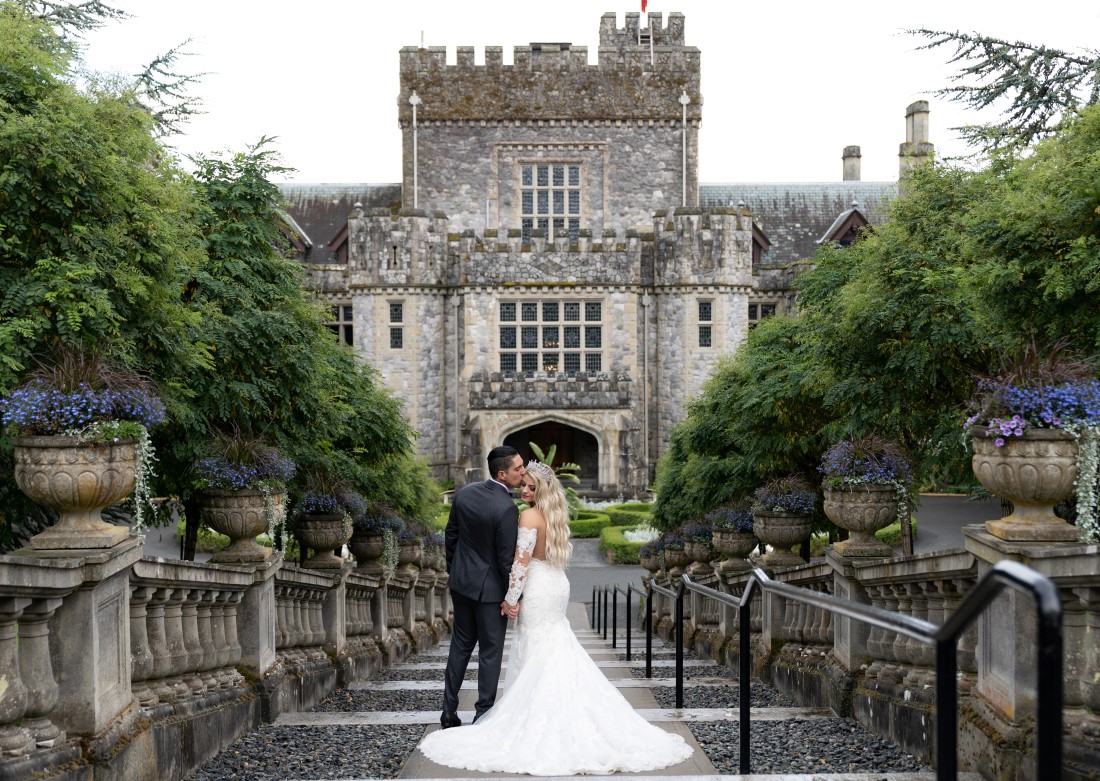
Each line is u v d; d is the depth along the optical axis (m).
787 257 43.06
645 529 32.94
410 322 37.38
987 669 5.06
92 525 4.93
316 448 11.67
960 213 9.88
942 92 11.84
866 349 10.18
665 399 38.03
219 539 26.86
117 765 4.69
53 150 6.48
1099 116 7.43
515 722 5.68
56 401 4.86
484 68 39.31
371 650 12.35
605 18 39.72
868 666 7.12
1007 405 4.79
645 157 39.69
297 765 5.81
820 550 24.73
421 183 39.47
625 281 37.62
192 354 8.51
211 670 6.76
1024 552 4.48
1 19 6.89
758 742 6.22
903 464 7.50
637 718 5.81
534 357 37.91
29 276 6.71
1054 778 2.38
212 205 10.34
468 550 6.35
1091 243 6.97
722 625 12.54
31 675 4.39
